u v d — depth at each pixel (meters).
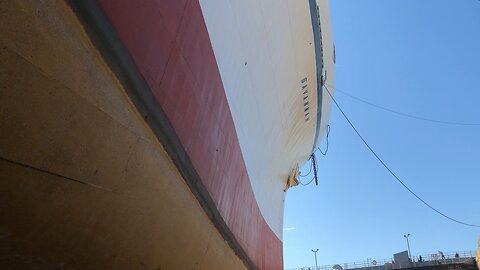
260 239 13.49
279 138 13.48
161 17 4.60
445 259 51.09
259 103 10.04
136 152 4.02
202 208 6.43
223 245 7.95
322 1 11.23
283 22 9.34
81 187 3.22
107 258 3.76
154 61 4.50
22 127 2.60
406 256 58.69
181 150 5.41
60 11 2.93
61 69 2.91
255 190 12.01
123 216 3.86
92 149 3.32
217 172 7.43
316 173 21.16
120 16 3.74
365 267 60.06
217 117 7.14
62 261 3.20
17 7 2.51
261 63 9.22
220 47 6.84
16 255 2.75
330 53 14.10
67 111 2.99
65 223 3.12
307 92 13.59
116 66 3.70
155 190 4.46
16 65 2.51
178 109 5.27
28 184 2.71
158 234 4.66
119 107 3.71
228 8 6.78
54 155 2.91
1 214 2.55
